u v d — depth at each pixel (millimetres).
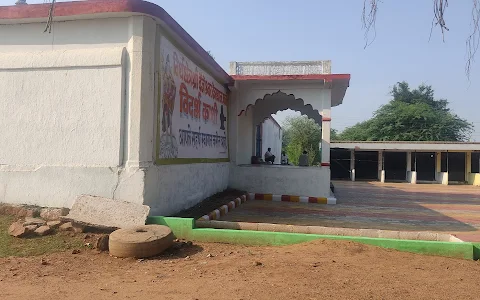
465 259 5152
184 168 8062
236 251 5258
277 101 15945
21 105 6793
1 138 6859
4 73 6883
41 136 6691
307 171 11539
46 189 6582
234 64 12227
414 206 11273
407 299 3521
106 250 5203
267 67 12094
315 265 4461
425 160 23938
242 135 13039
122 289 3738
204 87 9570
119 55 6383
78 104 6562
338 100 14266
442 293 3697
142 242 4926
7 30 6988
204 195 9570
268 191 11758
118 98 6398
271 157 16594
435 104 35625
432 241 5402
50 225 5773
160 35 6848
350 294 3582
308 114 16266
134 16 6402
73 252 5078
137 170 6219
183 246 5500
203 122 9484
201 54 8648
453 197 14164
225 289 3666
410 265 4629
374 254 4973
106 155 6398
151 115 6516
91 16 6500
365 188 17922
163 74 6988
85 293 3631
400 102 34844
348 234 6094
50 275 4246
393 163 24219
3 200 6754
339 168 24844
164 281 3982
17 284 3920
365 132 34562
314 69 11797
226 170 11742
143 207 5980
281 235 5703
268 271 4242
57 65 6617
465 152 23531
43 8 6578
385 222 8328
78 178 6453
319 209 9984
